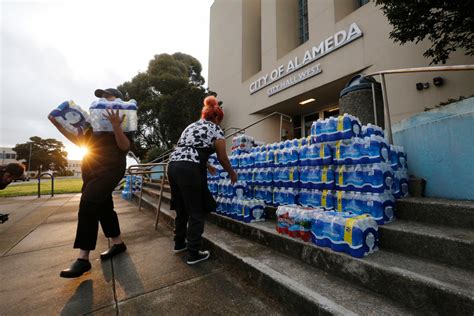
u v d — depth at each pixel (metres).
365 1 7.20
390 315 1.26
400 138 2.85
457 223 1.80
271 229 2.45
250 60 11.56
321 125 2.52
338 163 2.36
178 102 15.55
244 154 3.73
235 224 2.90
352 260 1.62
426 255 1.62
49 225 3.99
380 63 5.88
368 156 2.14
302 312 1.41
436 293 1.23
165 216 3.91
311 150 2.61
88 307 1.59
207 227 3.23
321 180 2.53
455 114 2.20
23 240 3.14
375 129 2.51
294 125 10.50
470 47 3.50
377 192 2.03
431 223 1.95
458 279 1.31
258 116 10.30
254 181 3.47
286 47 9.47
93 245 2.07
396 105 5.52
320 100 8.67
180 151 2.34
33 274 2.12
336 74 6.95
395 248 1.79
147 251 2.63
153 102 16.55
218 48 13.38
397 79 5.52
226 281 1.92
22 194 9.11
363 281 1.54
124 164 2.34
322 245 1.90
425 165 2.46
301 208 2.30
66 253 2.65
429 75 5.02
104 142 2.22
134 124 2.36
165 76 17.19
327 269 1.77
